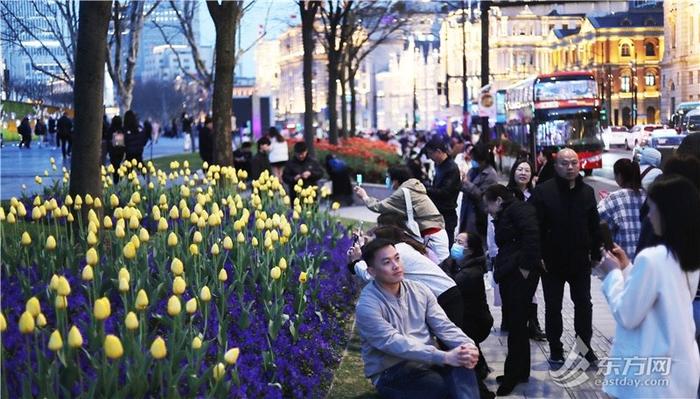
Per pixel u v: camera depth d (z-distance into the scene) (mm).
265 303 9492
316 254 13172
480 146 15430
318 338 10203
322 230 14875
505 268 9672
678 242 5875
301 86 195125
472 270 9547
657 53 102250
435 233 11930
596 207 10195
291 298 10680
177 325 7344
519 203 9758
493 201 9797
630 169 10344
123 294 7523
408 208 11867
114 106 61000
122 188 17688
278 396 7836
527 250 9609
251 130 56469
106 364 6629
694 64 77688
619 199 10336
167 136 111750
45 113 55625
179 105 156125
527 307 9625
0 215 9758
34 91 51719
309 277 11562
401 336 7730
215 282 9656
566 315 13219
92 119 13211
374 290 7938
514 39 140500
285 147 27656
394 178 12008
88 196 11398
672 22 81688
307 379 8750
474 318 9586
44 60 51531
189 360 7199
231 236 12320
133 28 46719
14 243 10523
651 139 35562
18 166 38469
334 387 9453
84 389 6809
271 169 27047
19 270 9883
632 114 98250
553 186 10180
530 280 9625
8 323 7938
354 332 11797
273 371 8594
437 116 147000
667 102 83562
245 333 9000
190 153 54281
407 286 8062
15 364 7016
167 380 6852
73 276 9664
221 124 21984
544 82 45438
